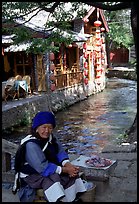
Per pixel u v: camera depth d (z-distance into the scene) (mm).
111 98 20969
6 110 12430
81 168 4453
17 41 9406
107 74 34906
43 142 3475
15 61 17453
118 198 4230
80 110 17250
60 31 9656
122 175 5020
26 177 3410
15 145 4824
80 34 18828
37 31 12438
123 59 40219
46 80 16609
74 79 19828
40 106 15180
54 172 3365
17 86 15164
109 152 6449
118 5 7000
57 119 15219
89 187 4055
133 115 15625
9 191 4414
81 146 10852
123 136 10508
